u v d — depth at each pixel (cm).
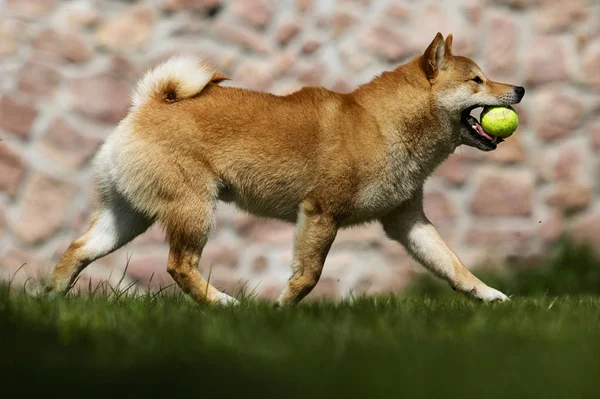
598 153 1534
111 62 1438
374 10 1500
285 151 909
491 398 454
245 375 499
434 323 677
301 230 920
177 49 1455
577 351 562
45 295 835
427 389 466
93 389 475
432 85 936
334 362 527
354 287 1438
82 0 1442
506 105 947
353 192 917
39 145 1407
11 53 1416
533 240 1507
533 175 1520
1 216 1386
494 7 1534
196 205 902
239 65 1468
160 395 466
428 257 968
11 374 505
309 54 1482
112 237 942
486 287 948
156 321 664
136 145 895
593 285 1439
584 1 1547
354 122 916
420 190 970
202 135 899
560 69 1536
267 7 1484
